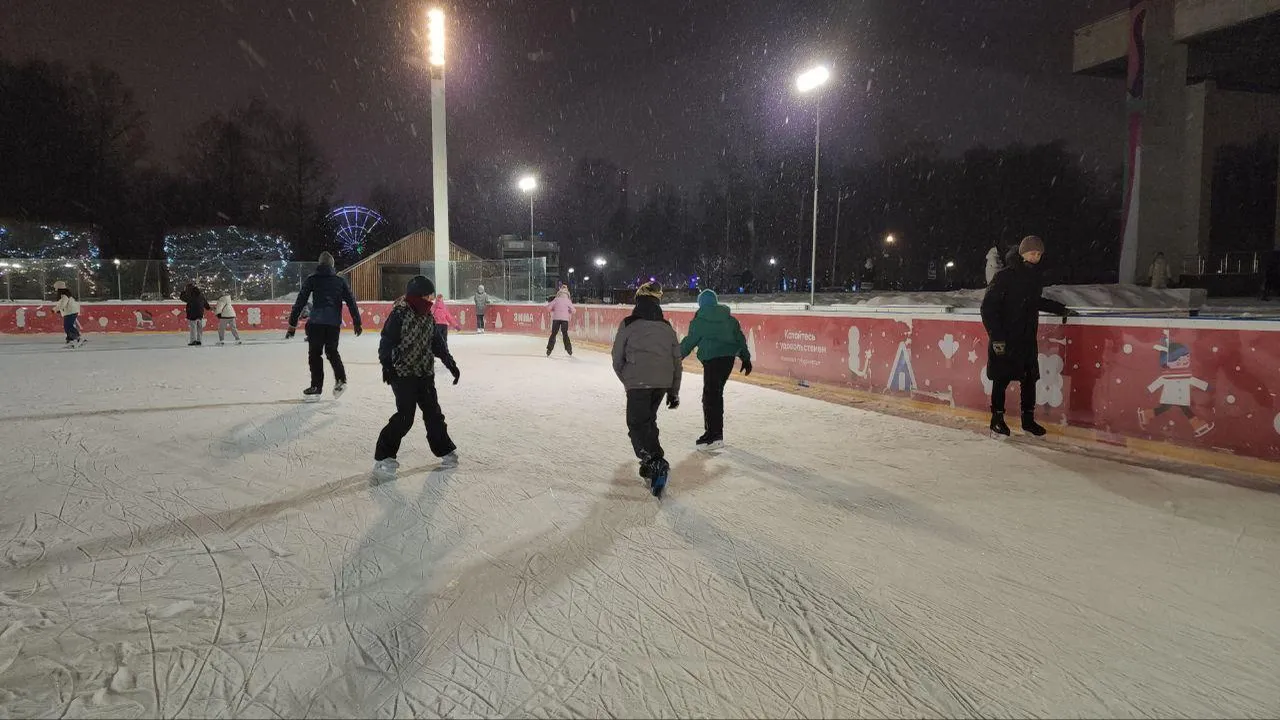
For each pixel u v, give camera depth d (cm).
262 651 267
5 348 1717
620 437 648
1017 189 4978
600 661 261
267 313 2559
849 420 728
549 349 1456
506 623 290
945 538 385
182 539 383
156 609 301
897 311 858
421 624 289
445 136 2377
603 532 394
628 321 481
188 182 4597
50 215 3881
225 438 642
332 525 406
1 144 3759
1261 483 479
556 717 227
